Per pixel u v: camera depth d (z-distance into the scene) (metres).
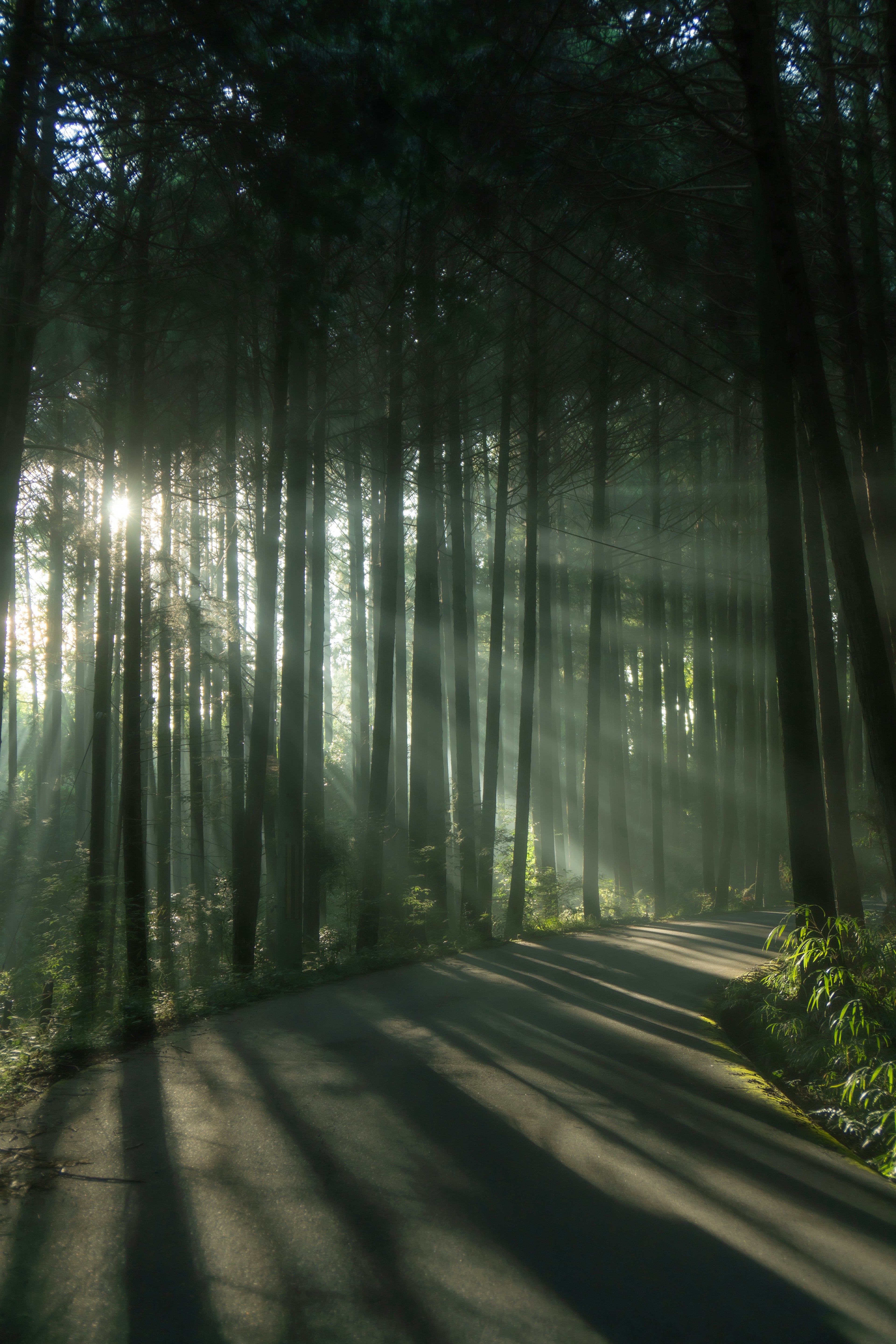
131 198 9.74
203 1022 9.65
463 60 9.37
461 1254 3.74
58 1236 3.96
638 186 11.16
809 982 8.18
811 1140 5.30
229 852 24.02
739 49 8.38
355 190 9.66
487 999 10.77
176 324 11.63
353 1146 5.20
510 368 18.58
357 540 23.88
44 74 7.91
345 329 14.55
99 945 12.16
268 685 14.58
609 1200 4.34
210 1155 5.04
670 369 19.86
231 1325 3.17
